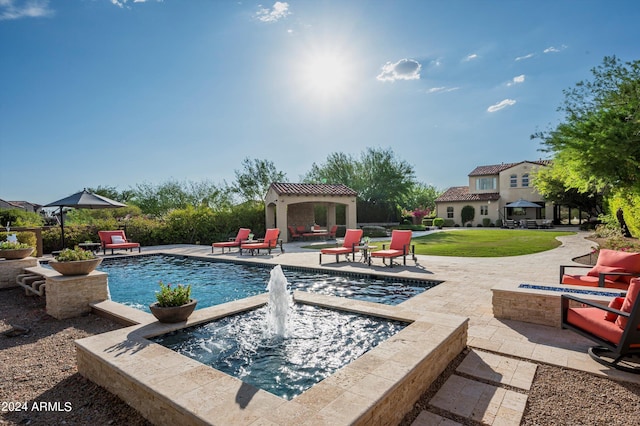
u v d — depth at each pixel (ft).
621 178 30.71
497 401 10.39
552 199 91.04
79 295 20.76
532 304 17.40
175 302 16.47
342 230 82.84
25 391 11.50
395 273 30.81
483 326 17.07
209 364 12.94
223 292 27.30
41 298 25.26
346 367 10.21
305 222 82.43
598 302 15.78
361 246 40.42
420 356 10.94
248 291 27.53
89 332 17.76
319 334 15.71
